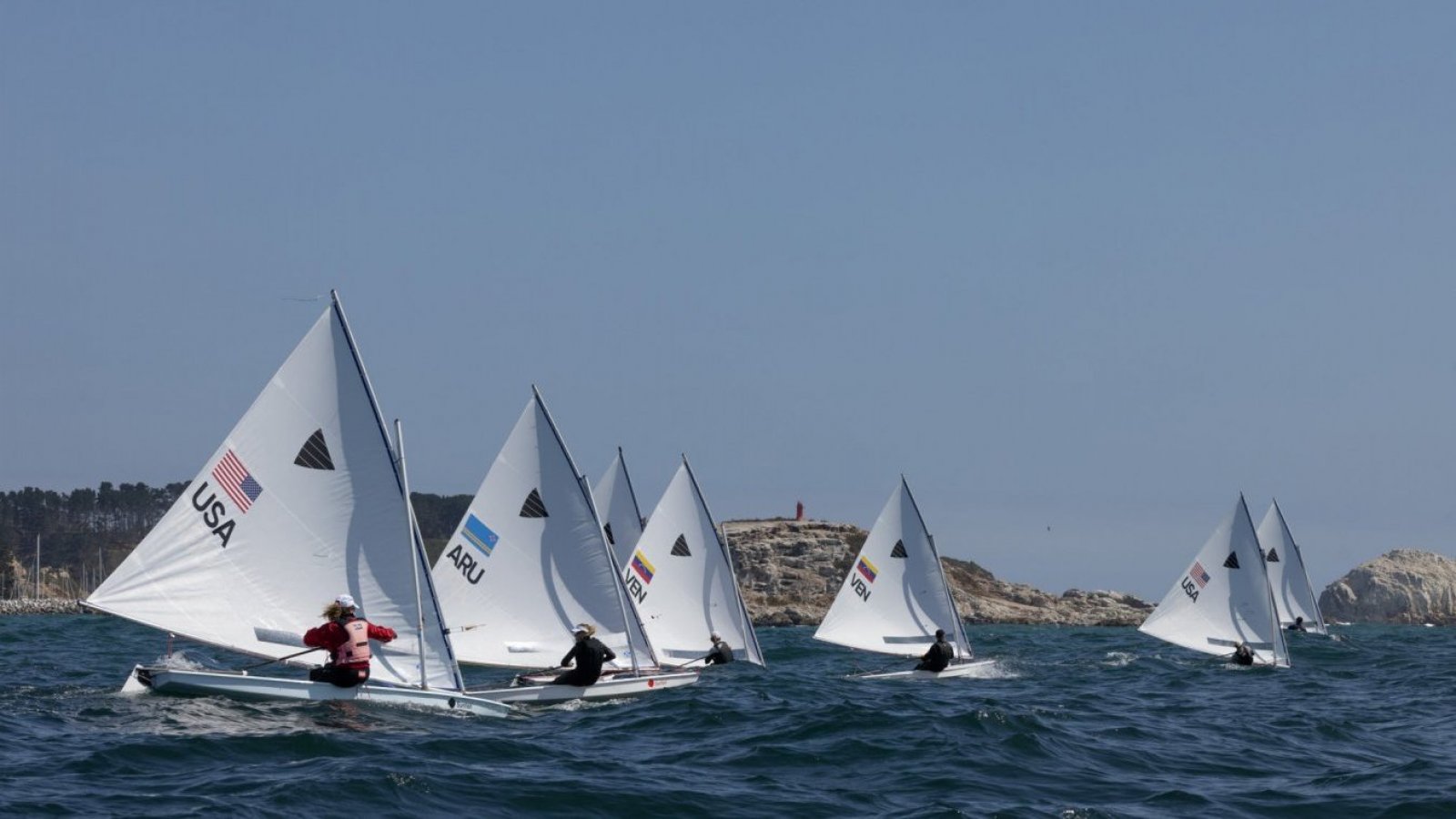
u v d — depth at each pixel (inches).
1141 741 1451.8
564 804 1019.9
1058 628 6663.4
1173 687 2256.4
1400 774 1245.1
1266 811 1080.2
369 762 1117.1
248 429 1378.0
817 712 1556.3
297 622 1395.2
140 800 954.1
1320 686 2304.4
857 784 1152.2
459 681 1455.5
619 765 1192.8
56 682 1903.3
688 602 2359.7
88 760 1083.3
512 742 1273.4
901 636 2496.3
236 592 1374.3
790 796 1082.1
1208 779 1232.2
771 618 6471.5
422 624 1425.9
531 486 1831.9
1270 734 1549.0
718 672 2237.9
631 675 1813.5
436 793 1019.9
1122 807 1087.6
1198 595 2795.3
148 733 1202.0
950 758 1268.5
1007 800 1094.4
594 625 1838.1
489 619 1809.8
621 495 2684.5
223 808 927.7
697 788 1098.7
